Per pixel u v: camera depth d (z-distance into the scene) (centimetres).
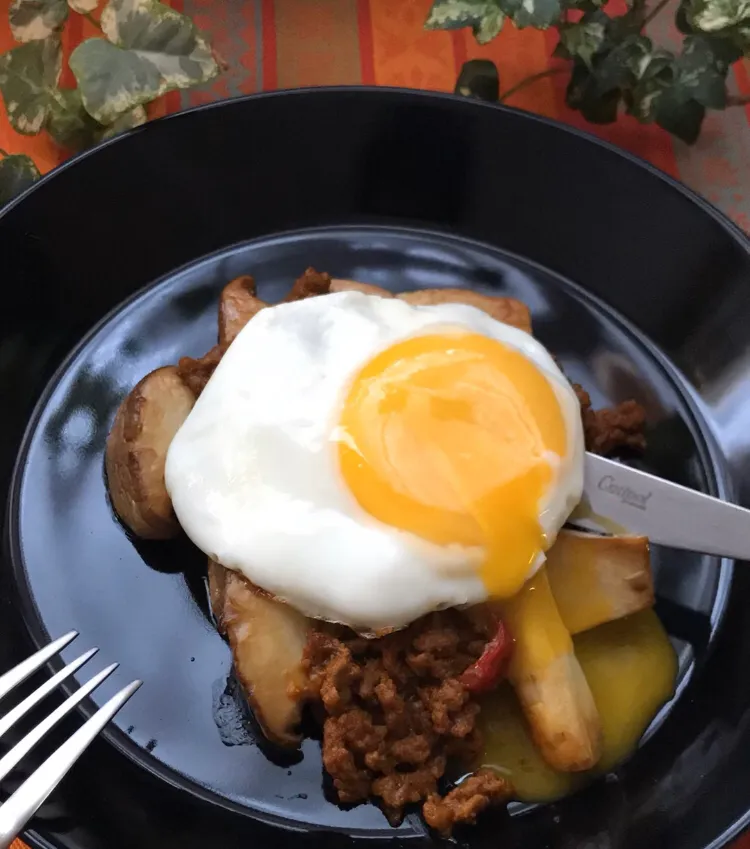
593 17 23
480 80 23
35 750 15
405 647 16
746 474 19
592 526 17
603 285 21
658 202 20
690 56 23
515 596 16
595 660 17
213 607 17
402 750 15
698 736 16
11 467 18
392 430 15
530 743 16
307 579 15
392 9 25
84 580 17
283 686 15
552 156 20
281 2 25
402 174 21
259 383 17
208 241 21
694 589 18
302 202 21
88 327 20
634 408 19
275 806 15
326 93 20
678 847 14
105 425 19
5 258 18
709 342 20
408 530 15
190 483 16
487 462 15
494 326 18
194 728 16
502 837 15
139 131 19
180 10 25
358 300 18
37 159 23
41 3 21
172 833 15
